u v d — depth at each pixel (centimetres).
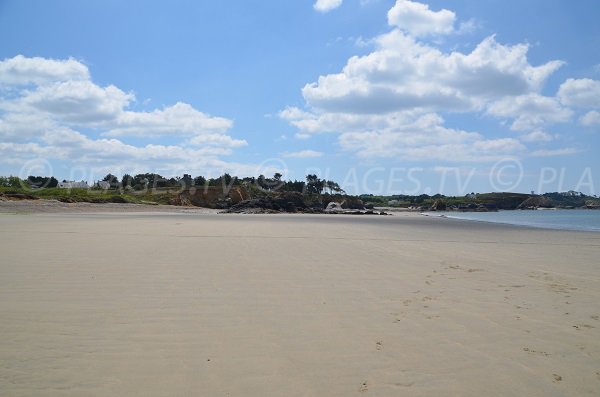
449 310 669
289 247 1456
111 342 513
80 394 390
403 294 771
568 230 2922
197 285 815
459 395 399
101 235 1752
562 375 443
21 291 741
